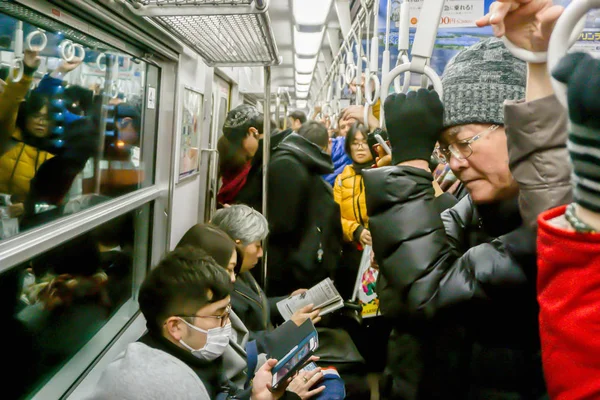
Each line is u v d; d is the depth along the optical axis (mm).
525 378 840
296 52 7934
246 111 2977
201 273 1172
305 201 2539
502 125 811
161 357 1093
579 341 449
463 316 877
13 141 1235
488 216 922
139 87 2236
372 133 2426
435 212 855
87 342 1789
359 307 2594
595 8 487
